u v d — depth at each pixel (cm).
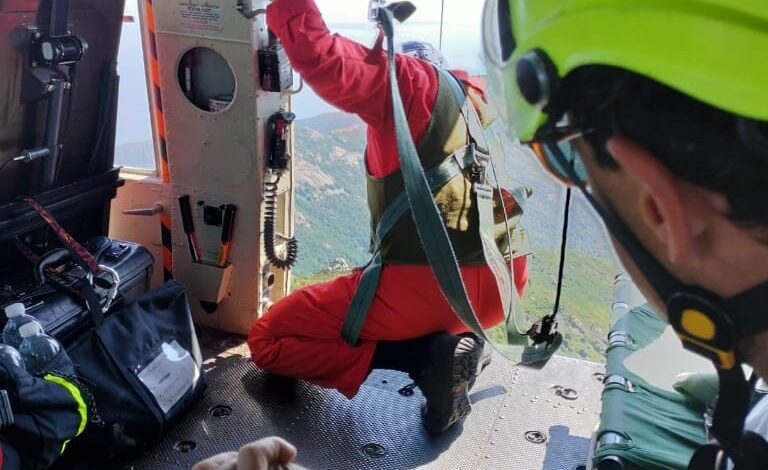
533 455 240
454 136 215
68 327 230
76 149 259
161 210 296
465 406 244
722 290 53
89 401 201
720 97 47
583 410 264
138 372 228
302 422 252
